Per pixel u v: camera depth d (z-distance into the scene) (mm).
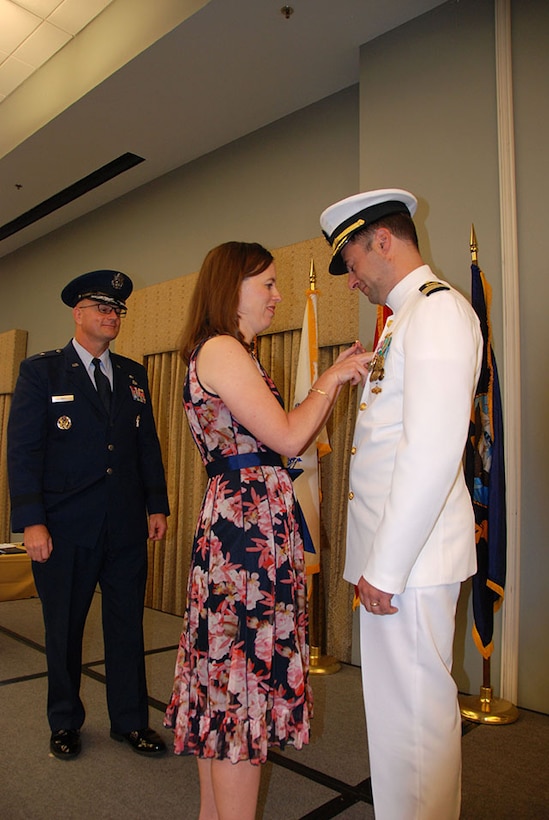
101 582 2223
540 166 2732
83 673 2951
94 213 5672
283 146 4117
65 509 2125
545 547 2613
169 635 3734
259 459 1409
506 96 2799
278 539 1373
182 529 4461
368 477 1351
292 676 1352
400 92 3225
